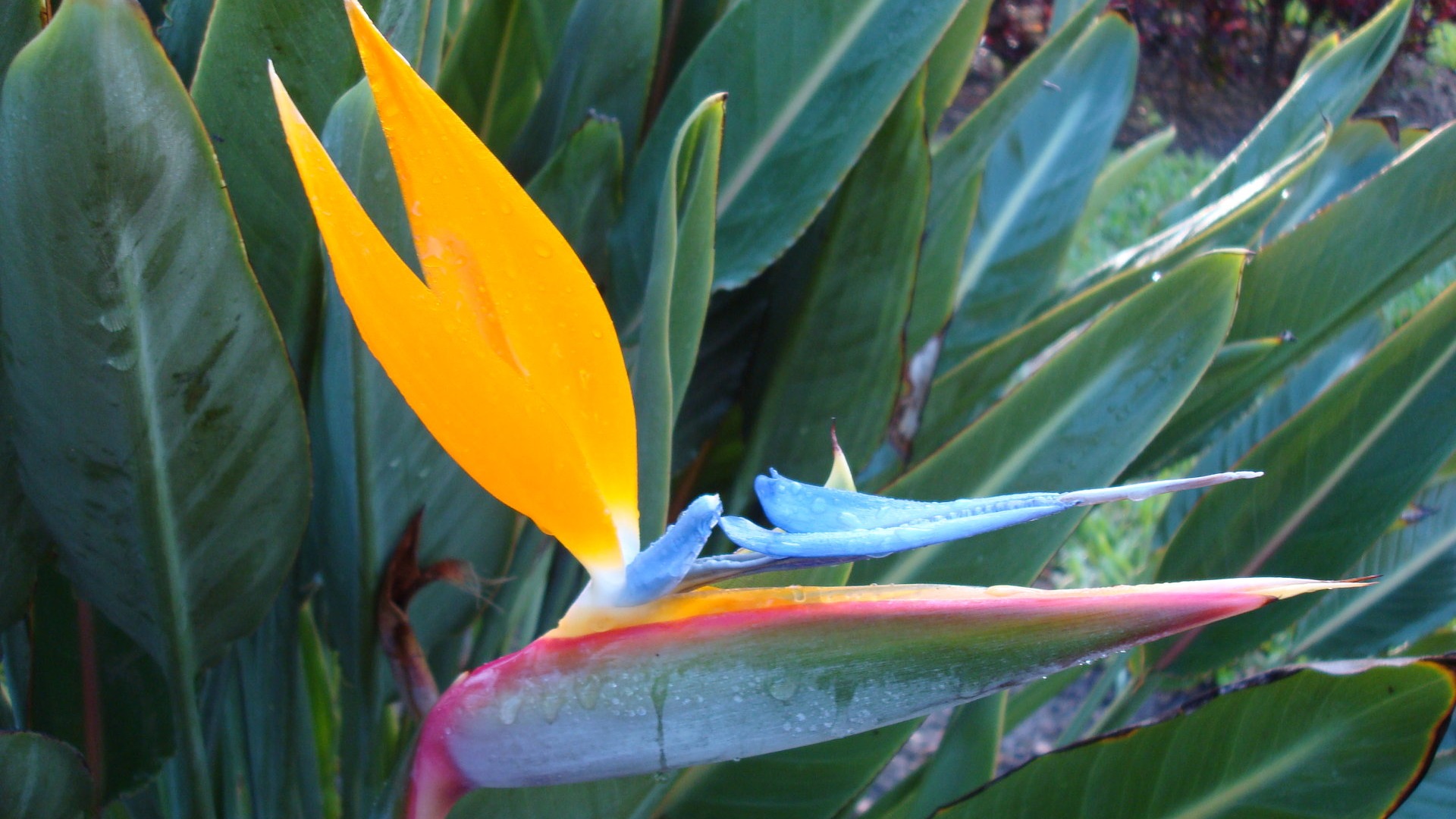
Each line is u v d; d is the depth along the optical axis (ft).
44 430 2.48
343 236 2.24
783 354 3.00
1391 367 3.07
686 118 2.94
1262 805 2.65
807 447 3.05
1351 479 3.15
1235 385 3.23
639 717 2.36
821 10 2.87
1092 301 3.31
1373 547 3.84
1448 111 13.66
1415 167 2.98
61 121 2.30
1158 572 3.49
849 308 2.96
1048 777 2.71
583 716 2.36
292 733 2.88
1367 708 2.58
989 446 2.83
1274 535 3.27
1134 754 2.68
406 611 2.71
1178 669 3.31
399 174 2.29
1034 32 13.24
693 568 2.36
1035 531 2.81
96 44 2.28
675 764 2.38
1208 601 2.30
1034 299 4.35
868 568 2.84
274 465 2.55
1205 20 13.34
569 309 2.33
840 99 2.90
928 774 2.97
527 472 2.32
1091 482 2.80
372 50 2.26
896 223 2.92
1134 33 4.48
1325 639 3.87
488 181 2.30
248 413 2.50
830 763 2.85
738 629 2.35
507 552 2.84
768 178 2.95
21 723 2.89
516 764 2.39
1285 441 3.27
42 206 2.34
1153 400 2.78
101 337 2.40
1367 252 3.09
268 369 2.49
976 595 2.34
